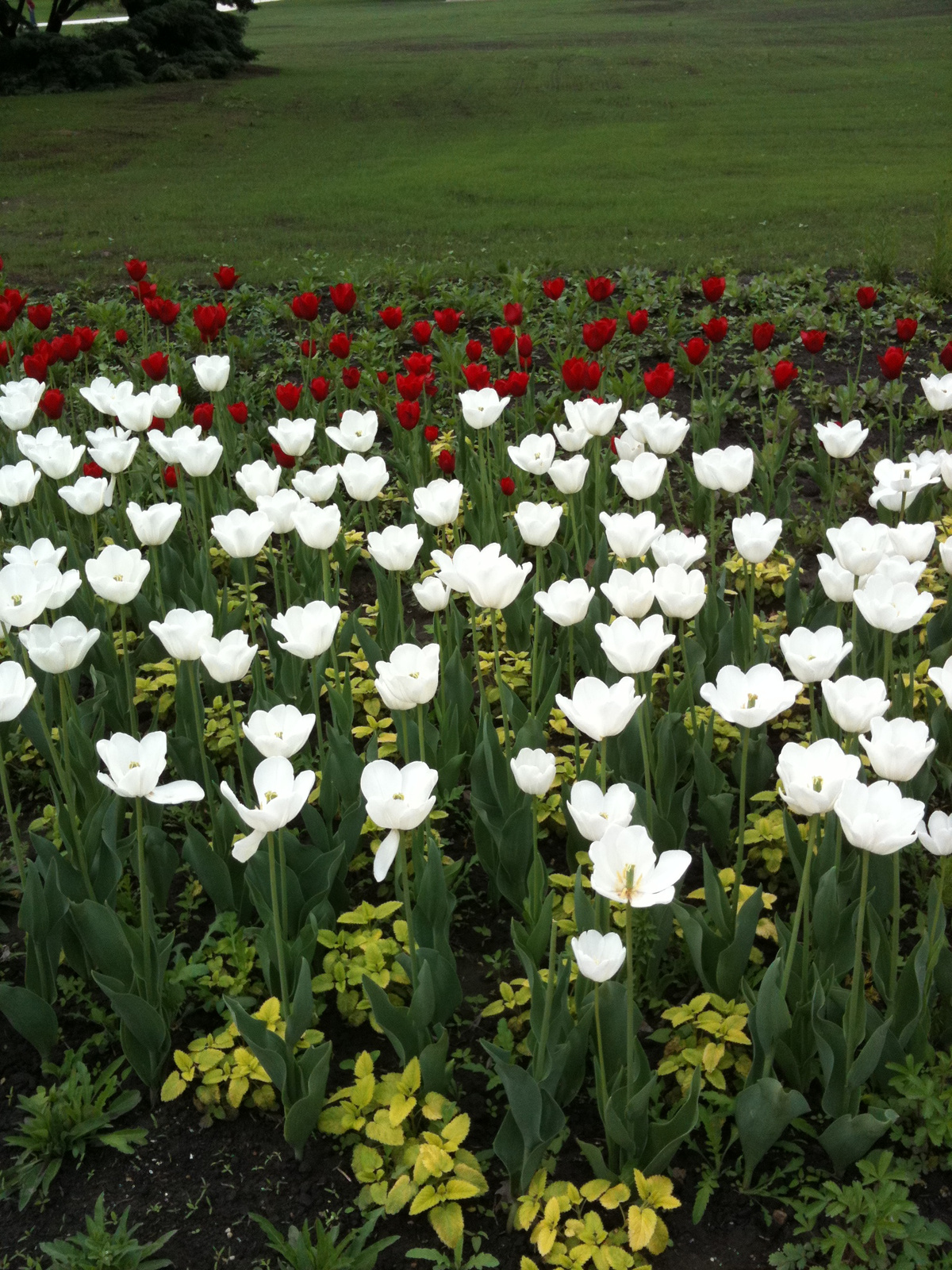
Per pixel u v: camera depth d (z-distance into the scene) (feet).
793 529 20.12
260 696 13.29
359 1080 9.82
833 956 10.46
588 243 44.32
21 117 85.76
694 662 14.46
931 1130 9.12
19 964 11.94
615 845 7.61
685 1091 9.88
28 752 14.73
